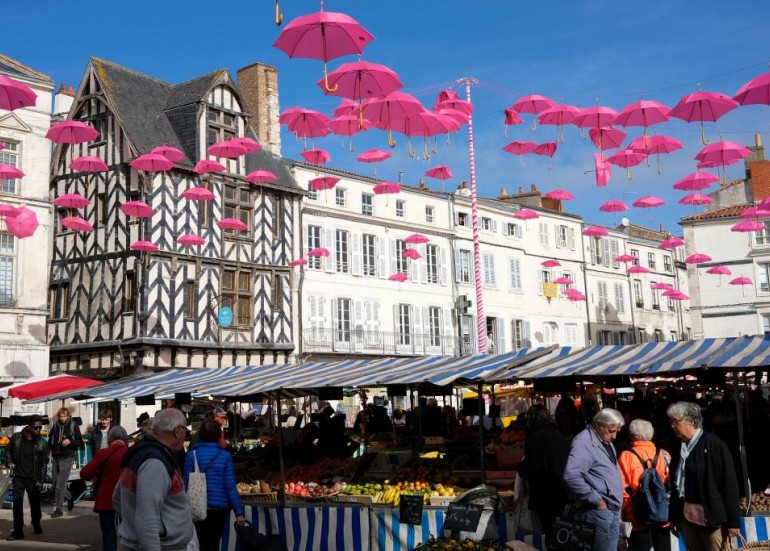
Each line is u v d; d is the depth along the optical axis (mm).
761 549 6480
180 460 6961
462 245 35156
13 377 20719
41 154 21969
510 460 9172
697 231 37438
